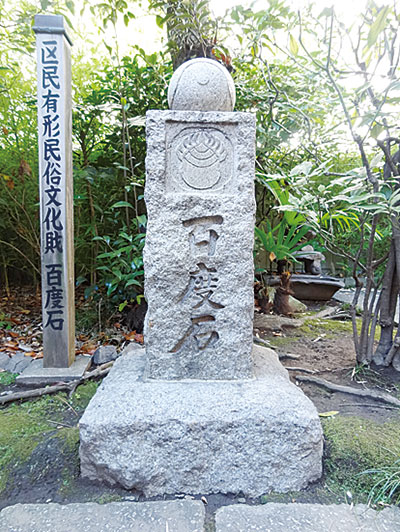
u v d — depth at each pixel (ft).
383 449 5.13
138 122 9.95
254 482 4.83
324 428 5.71
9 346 9.95
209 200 5.74
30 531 4.09
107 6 8.79
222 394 5.35
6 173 12.57
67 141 8.22
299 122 8.87
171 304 5.79
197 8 7.72
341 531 4.07
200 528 4.13
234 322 5.85
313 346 9.84
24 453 5.30
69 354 8.34
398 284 7.73
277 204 12.76
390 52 6.15
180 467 4.79
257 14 6.72
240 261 5.82
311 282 14.47
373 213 6.90
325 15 6.03
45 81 7.97
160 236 5.74
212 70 5.83
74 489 4.80
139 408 4.99
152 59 10.40
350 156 16.71
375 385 7.37
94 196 11.94
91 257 12.37
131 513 4.35
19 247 14.49
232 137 5.82
